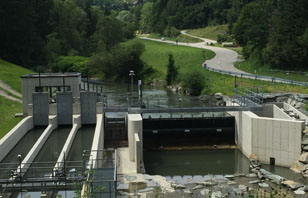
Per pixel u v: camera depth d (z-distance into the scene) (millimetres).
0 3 96938
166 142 50656
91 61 114562
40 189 27516
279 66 88500
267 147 43312
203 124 51062
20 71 81000
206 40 164750
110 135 49094
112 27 145500
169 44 152125
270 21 99625
